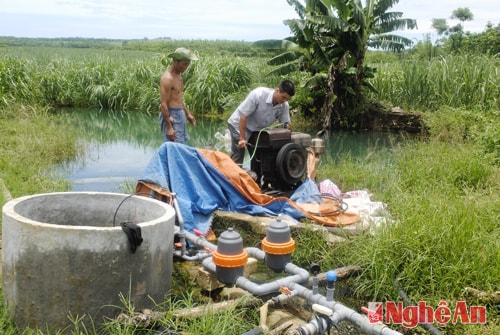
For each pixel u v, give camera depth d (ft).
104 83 60.13
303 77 53.78
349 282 13.21
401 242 12.98
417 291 12.19
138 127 45.24
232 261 11.05
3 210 10.65
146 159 30.55
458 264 12.43
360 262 13.53
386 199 19.47
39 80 57.88
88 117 50.72
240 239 11.24
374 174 23.57
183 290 12.77
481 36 80.23
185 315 10.35
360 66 45.57
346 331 10.97
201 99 54.85
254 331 9.98
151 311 10.41
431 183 21.24
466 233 13.41
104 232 9.82
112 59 67.77
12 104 48.19
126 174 26.02
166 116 21.66
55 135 32.37
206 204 16.83
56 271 9.77
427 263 12.73
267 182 19.34
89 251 9.78
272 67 59.41
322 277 12.80
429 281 12.45
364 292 12.69
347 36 44.42
